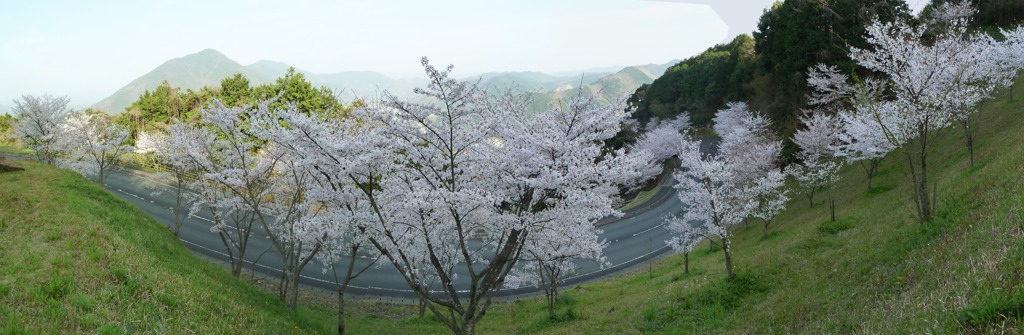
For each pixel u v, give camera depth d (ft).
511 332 64.39
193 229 122.72
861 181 106.01
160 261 49.90
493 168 45.50
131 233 56.65
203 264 61.98
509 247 45.24
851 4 135.85
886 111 68.90
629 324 54.80
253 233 122.83
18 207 54.03
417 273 46.21
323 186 56.70
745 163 125.49
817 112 124.26
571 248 59.16
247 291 58.75
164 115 212.23
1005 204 36.68
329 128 61.21
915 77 65.16
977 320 20.56
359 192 50.44
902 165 102.94
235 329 39.68
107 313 33.14
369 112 44.70
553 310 71.26
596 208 45.34
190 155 74.18
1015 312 19.79
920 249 41.14
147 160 188.85
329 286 94.32
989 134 90.53
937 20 122.42
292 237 61.98
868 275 42.78
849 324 32.14
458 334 43.47
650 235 130.82
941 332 21.35
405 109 42.75
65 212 54.03
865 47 129.80
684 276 74.79
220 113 64.90
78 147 122.83
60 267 39.19
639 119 288.10
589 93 48.75
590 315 63.82
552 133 45.29
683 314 54.03
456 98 42.37
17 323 28.04
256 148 81.71
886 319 28.27
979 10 164.14
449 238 50.96
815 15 141.69
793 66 147.74
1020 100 99.25
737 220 81.05
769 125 158.10
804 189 121.08
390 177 46.75
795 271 55.98
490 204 41.73
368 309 81.76
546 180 41.70
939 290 27.22
